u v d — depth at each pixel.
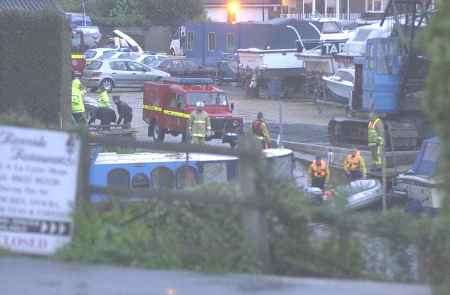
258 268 25.30
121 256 25.78
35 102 71.75
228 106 111.06
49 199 25.95
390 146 99.12
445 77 19.19
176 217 26.20
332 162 94.50
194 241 25.97
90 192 26.34
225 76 171.25
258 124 93.88
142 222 26.48
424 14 96.81
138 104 143.50
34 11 71.88
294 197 25.64
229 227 25.62
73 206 25.95
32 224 26.00
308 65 146.12
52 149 25.92
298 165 94.44
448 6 19.34
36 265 25.36
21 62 71.25
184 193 25.88
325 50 144.88
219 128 108.00
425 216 27.78
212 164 59.31
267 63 154.75
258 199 25.31
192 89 110.44
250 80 157.12
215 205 25.81
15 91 71.25
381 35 122.62
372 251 26.09
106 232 26.06
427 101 19.52
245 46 173.50
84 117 101.19
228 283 24.16
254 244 25.41
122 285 23.77
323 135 110.56
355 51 138.25
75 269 25.11
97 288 23.47
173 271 25.25
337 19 186.75
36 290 23.16
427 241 25.36
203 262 25.58
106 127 102.19
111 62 159.25
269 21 175.25
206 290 23.48
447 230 24.36
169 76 160.75
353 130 101.56
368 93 106.75
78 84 101.25
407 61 103.88
